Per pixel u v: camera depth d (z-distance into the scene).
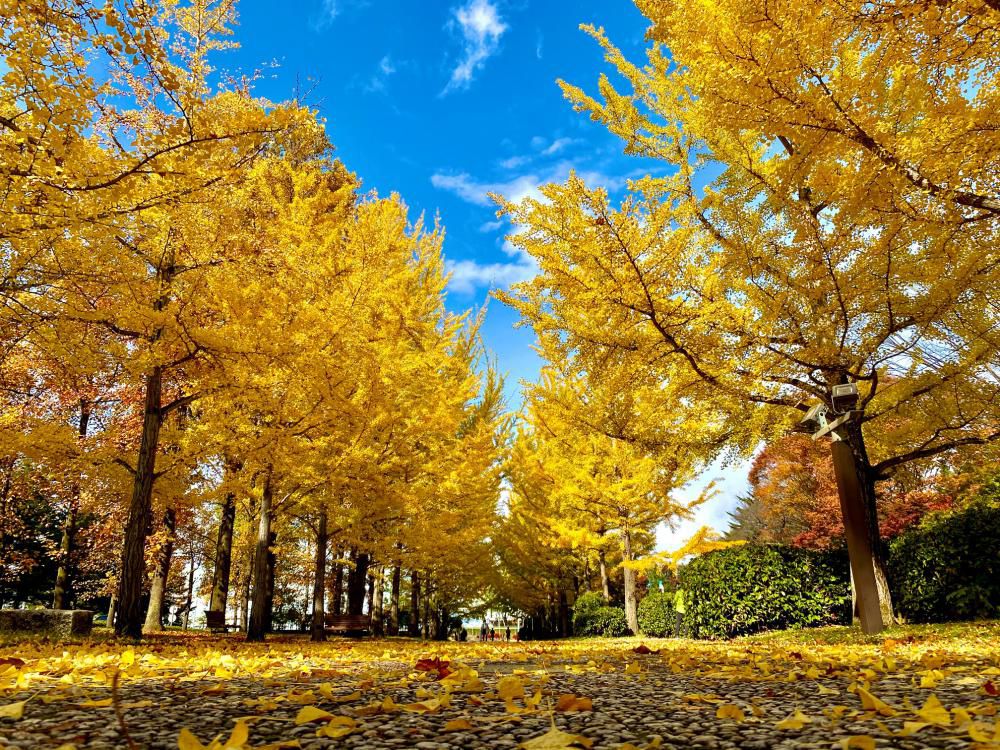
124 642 6.54
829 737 1.89
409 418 10.85
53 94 4.45
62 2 4.45
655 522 14.59
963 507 8.14
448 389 12.34
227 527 13.45
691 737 1.96
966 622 6.64
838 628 8.13
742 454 8.73
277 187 10.37
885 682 3.11
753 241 7.53
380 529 11.88
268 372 7.62
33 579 20.12
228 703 2.62
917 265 7.08
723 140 8.12
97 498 11.77
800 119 5.34
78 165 4.92
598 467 14.10
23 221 5.07
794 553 10.23
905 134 5.54
